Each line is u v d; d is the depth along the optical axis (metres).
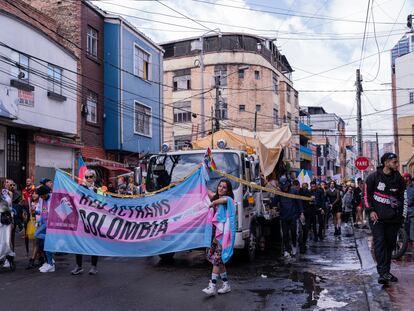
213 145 13.14
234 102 45.62
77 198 9.63
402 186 7.71
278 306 6.88
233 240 7.67
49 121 19.23
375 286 7.67
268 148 14.16
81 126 22.95
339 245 14.73
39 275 9.45
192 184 9.38
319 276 9.23
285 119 51.50
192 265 10.68
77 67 22.41
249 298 7.37
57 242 9.56
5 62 16.59
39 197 10.62
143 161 11.83
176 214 9.35
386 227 7.77
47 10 23.48
